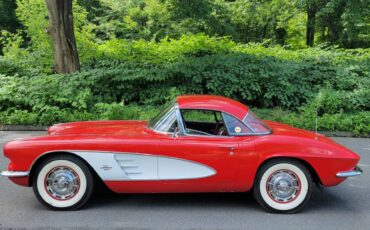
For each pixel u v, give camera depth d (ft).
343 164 13.96
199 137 13.98
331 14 56.44
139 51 38.22
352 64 40.60
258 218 13.60
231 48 41.37
